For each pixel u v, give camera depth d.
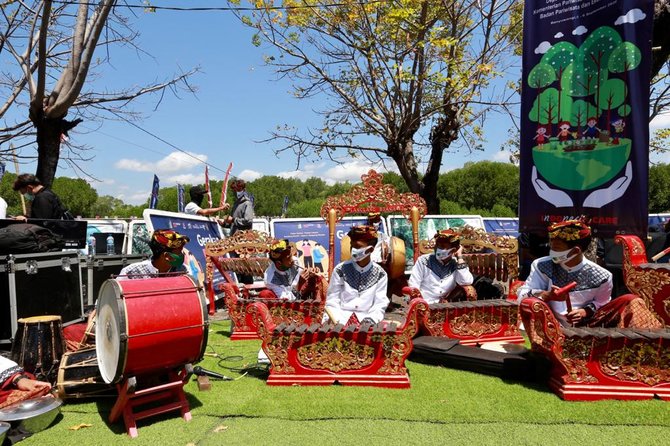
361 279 4.67
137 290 3.09
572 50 5.30
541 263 4.28
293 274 5.74
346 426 3.18
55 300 4.81
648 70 4.89
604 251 6.40
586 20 5.21
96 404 3.67
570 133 5.32
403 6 10.51
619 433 3.03
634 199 4.94
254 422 3.26
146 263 4.32
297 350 3.97
